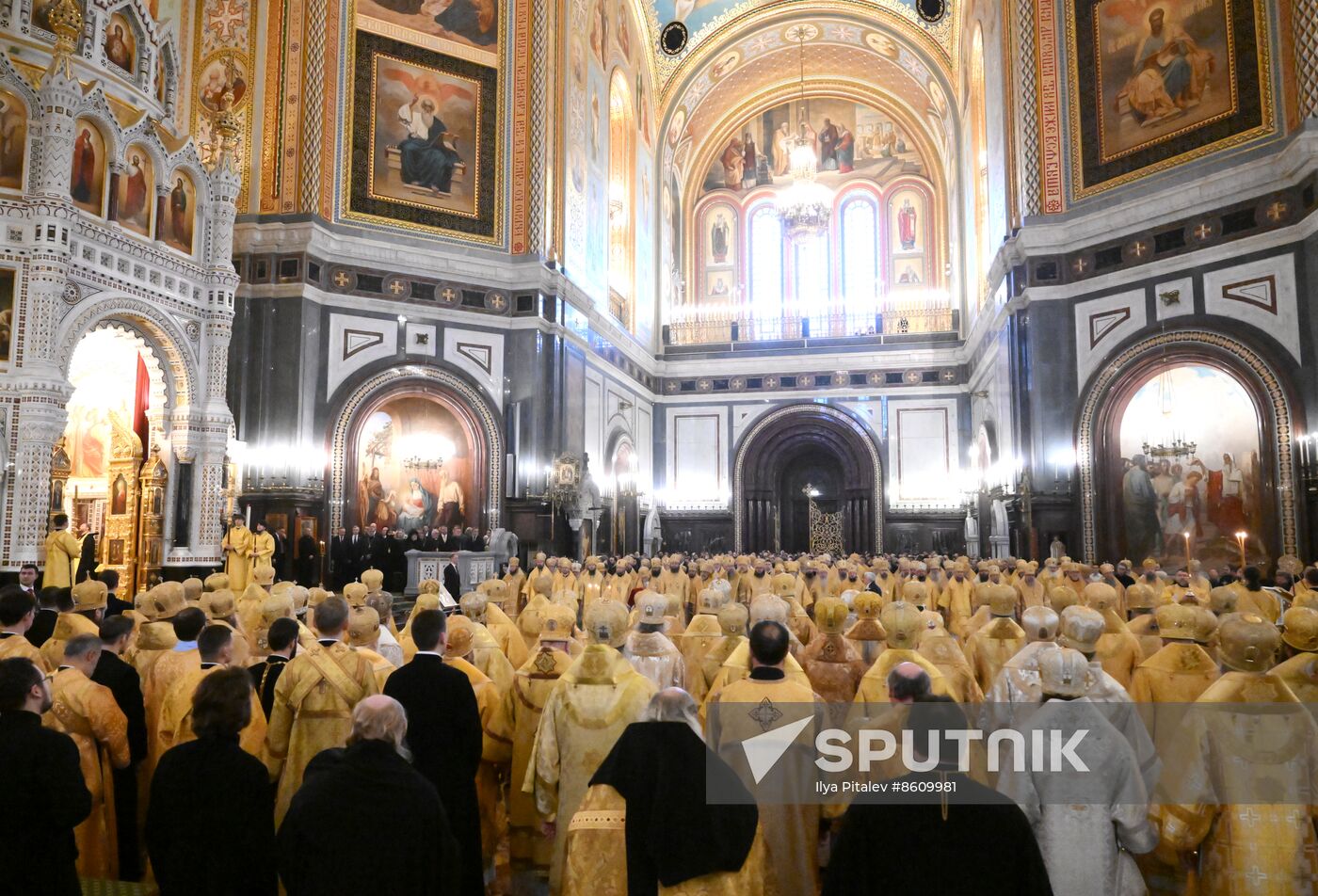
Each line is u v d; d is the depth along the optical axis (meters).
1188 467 18.78
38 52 16.22
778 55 36.91
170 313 17.34
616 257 32.59
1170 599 11.09
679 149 38.97
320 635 5.05
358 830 3.17
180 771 3.59
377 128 23.56
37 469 14.38
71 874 3.71
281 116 22.33
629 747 3.53
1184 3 19.34
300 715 4.84
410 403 24.05
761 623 4.82
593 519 26.67
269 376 21.50
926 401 34.31
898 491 34.16
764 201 38.91
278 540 20.16
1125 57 20.38
